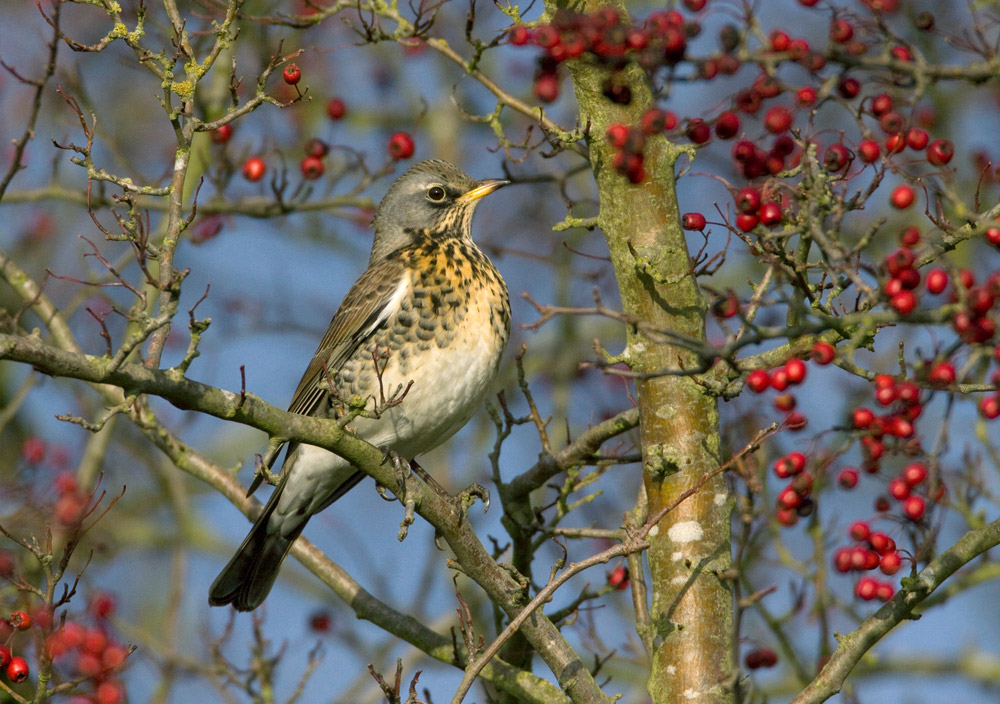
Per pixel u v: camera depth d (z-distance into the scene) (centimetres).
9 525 1137
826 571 1183
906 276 696
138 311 812
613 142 791
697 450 878
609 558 819
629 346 891
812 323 697
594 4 866
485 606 1561
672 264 870
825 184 716
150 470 1590
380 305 1166
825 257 734
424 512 946
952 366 768
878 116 772
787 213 749
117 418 1498
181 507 1542
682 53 700
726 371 865
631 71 868
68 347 1310
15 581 936
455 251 1210
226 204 1457
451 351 1156
